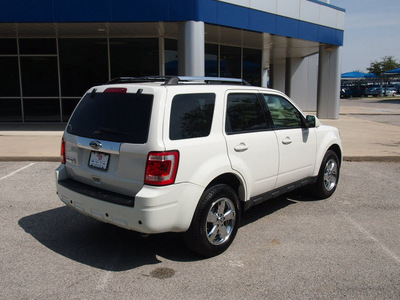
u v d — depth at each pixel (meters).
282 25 14.65
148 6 11.20
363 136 12.81
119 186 3.76
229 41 16.58
